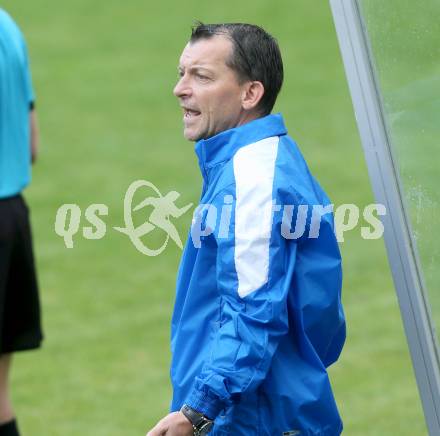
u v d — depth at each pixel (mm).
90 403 21062
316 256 10695
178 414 10203
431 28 10688
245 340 10016
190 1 55781
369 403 20188
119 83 46406
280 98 43531
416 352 10812
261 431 10617
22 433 19734
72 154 38531
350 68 10609
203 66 10914
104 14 55156
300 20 52125
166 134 40219
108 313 26016
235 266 10125
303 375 10703
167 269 28578
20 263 18469
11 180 18359
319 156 37125
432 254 10844
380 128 10617
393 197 10648
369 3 10539
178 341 10969
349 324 24422
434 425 10875
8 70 18312
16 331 18438
